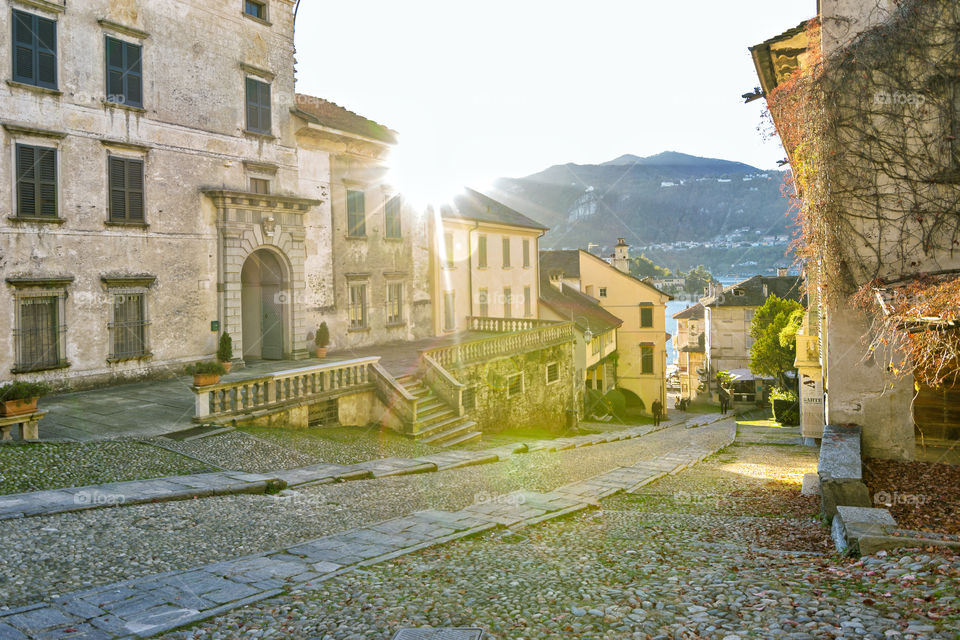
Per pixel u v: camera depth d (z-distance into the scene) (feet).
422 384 68.54
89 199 59.62
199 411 47.11
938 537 21.76
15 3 54.29
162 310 65.92
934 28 35.81
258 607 18.42
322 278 84.89
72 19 58.23
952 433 37.65
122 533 25.88
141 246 63.98
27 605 18.16
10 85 54.03
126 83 62.54
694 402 195.93
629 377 159.02
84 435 43.32
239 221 72.59
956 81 35.55
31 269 55.52
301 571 22.21
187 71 68.18
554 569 22.31
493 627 16.06
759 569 21.24
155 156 65.05
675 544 27.12
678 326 252.42
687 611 16.70
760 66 51.60
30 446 38.55
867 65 36.52
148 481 34.35
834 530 25.90
